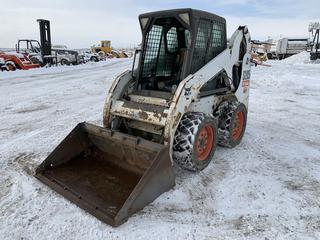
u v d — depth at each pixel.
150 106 3.44
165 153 2.92
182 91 3.26
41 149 4.35
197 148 3.47
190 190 3.24
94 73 15.94
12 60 16.55
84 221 2.64
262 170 3.83
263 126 5.89
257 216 2.83
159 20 3.88
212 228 2.63
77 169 3.47
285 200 3.12
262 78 13.17
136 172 3.34
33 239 2.42
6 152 4.20
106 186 3.12
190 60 3.53
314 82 12.39
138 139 3.10
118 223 2.54
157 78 4.16
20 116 6.25
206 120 3.49
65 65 22.25
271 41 41.50
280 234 2.58
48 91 9.52
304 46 37.28
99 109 7.07
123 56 42.72
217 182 3.46
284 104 8.16
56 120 5.99
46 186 3.21
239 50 4.53
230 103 4.46
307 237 2.54
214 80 4.08
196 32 3.52
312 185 3.47
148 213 2.79
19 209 2.80
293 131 5.61
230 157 4.22
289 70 18.09
